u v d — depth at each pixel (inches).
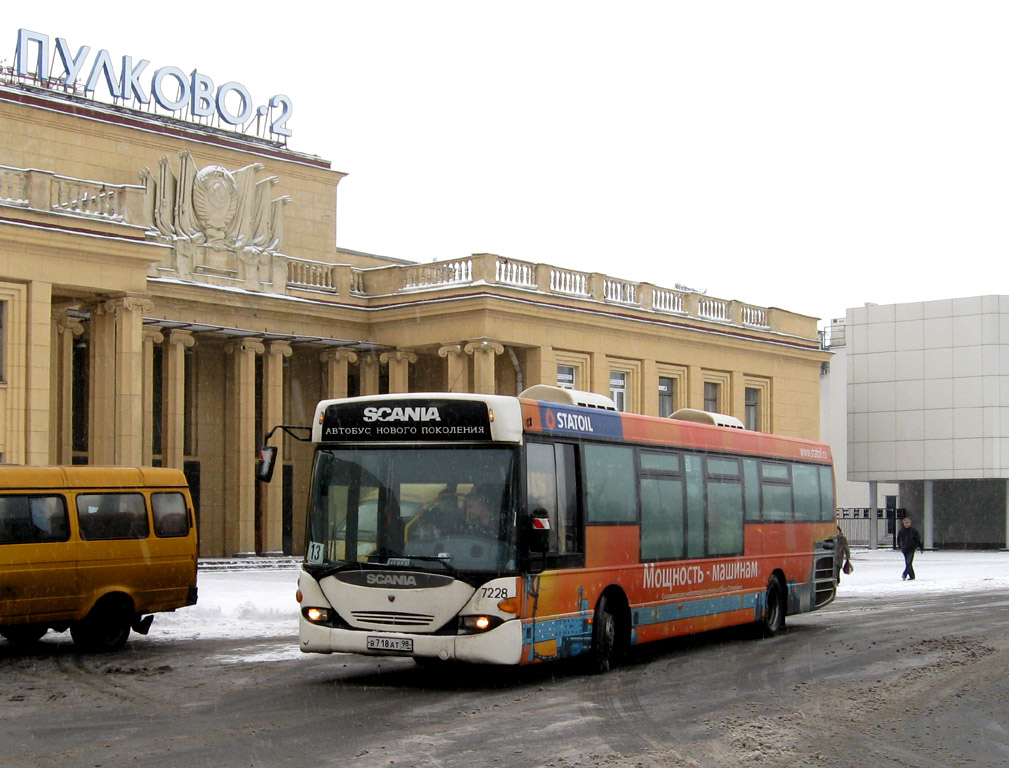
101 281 1188.5
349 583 564.1
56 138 1443.2
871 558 2073.1
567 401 662.5
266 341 1551.4
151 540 720.3
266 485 1531.7
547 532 564.4
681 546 719.1
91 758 410.0
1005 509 2615.7
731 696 553.0
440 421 570.9
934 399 2544.3
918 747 441.4
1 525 649.0
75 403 1418.6
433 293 1588.3
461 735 452.1
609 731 463.2
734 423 831.7
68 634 793.6
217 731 457.1
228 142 1609.3
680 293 1860.2
